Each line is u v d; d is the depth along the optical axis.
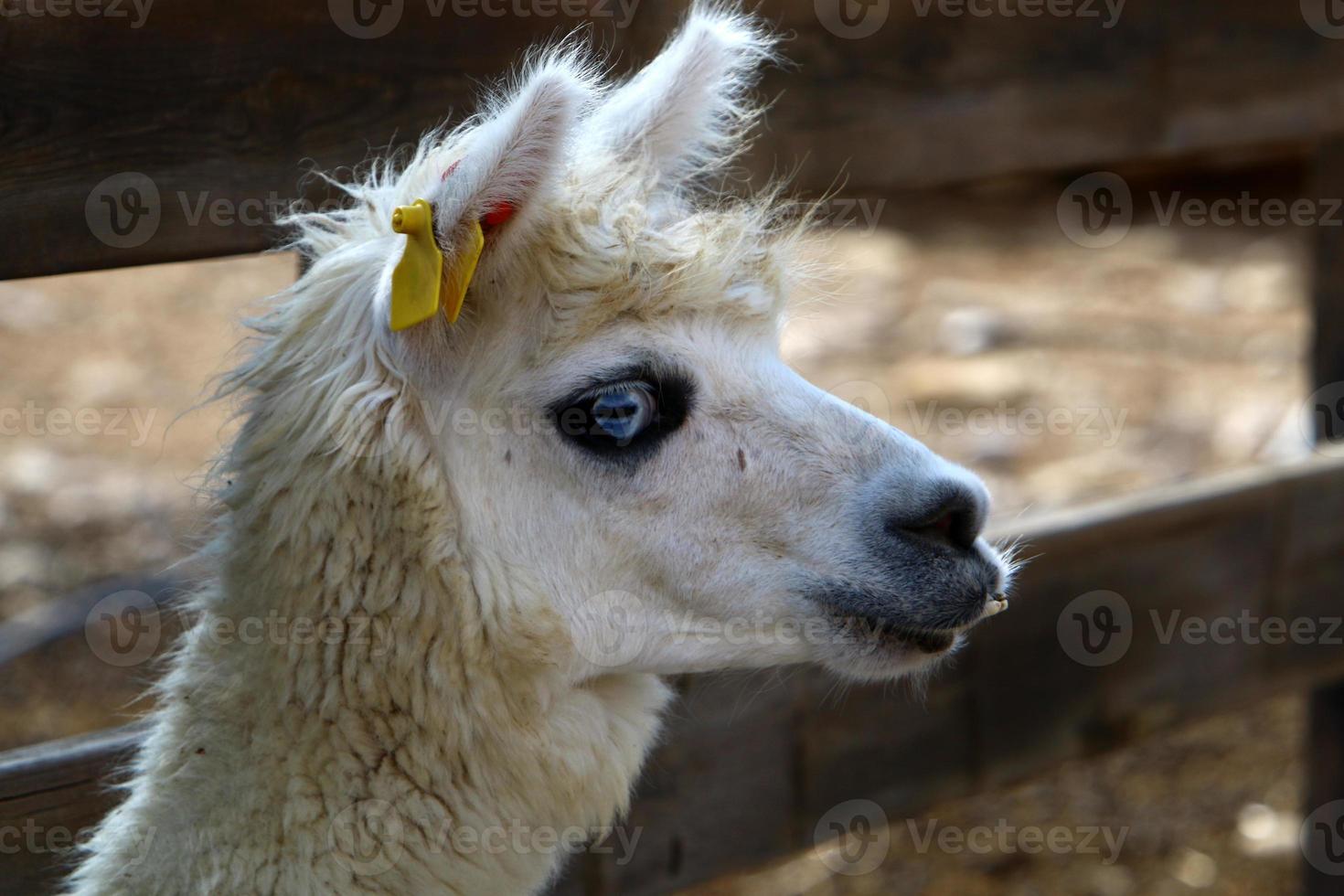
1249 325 14.13
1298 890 7.23
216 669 3.30
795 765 5.05
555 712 3.39
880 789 5.29
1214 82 6.18
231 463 3.34
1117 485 10.47
